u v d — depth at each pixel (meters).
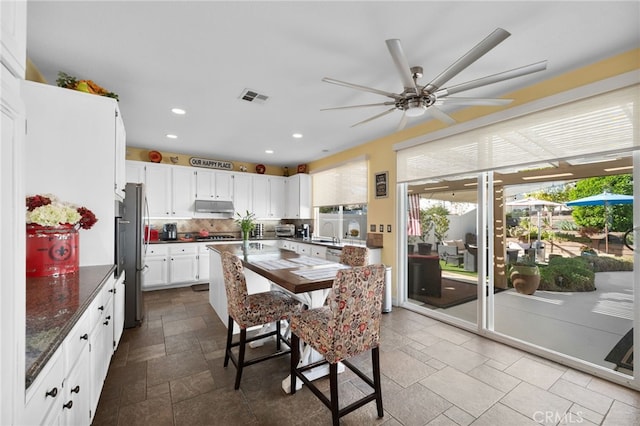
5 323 0.61
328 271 2.11
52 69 2.27
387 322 3.43
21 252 0.67
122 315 2.82
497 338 2.90
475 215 3.31
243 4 1.61
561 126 2.41
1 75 0.60
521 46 1.99
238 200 5.87
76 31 1.83
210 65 2.24
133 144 4.67
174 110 3.14
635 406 1.90
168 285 4.93
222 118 3.39
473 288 3.38
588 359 2.44
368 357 2.56
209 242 5.30
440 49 2.03
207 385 2.12
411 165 3.79
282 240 6.03
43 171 2.08
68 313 1.19
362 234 4.85
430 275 3.84
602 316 2.69
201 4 1.61
